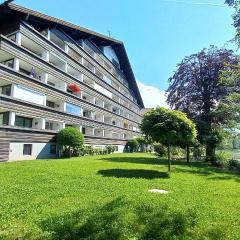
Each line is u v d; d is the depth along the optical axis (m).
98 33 43.69
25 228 6.34
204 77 37.59
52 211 7.61
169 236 6.29
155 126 17.19
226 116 32.06
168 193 10.79
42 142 28.50
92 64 45.12
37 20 30.03
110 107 55.62
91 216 7.20
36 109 27.95
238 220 7.67
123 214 7.43
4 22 27.33
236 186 14.44
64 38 35.84
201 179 16.44
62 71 33.72
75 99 37.22
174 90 39.19
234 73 28.44
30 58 27.27
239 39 17.98
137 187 11.71
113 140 54.38
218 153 33.66
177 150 43.50
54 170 16.38
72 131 30.84
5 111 24.56
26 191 9.99
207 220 7.41
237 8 16.00
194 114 37.31
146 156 40.34
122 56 61.22
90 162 23.03
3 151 22.72
